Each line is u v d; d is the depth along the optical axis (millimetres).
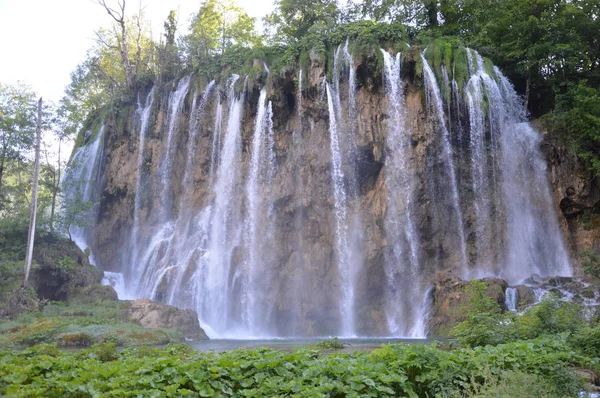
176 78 45656
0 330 24688
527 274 33344
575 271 32656
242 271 35750
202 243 38594
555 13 40031
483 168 34312
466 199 33844
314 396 7871
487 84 35469
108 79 56219
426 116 33812
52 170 44344
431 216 32750
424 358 9414
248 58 41531
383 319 31625
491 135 34844
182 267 37406
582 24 38750
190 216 40312
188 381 8609
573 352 10797
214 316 35250
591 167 33406
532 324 13727
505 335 13531
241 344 23422
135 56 57500
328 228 34188
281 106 37688
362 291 32438
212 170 40750
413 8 45844
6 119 42406
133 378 8664
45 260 35156
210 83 42875
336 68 36406
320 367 9047
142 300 29453
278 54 41219
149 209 43219
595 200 33938
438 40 36938
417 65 34438
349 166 34562
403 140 33844
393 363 9242
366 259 32750
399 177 33375
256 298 34531
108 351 12586
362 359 9875
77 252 38031
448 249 32625
